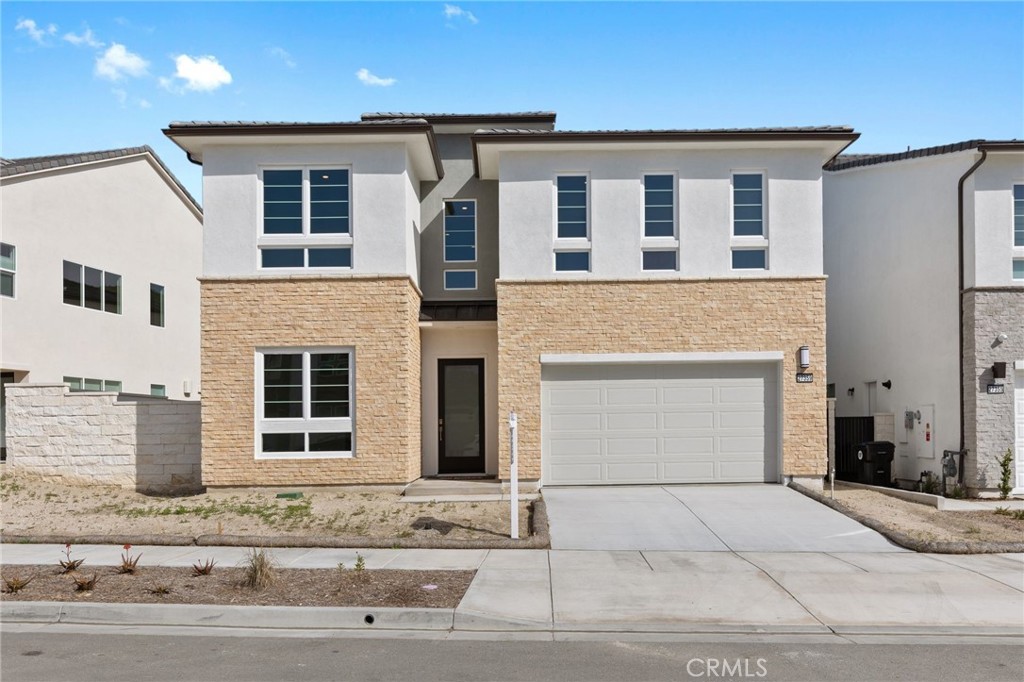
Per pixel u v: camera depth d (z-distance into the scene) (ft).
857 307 59.36
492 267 53.52
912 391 52.31
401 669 20.16
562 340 46.37
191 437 47.73
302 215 46.26
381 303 45.62
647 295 46.50
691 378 47.06
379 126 44.88
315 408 45.50
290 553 32.45
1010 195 47.37
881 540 34.94
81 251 64.08
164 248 77.36
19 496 44.32
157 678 19.39
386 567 29.94
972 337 46.78
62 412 47.70
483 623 24.12
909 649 22.20
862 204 58.59
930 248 50.65
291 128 44.62
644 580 28.48
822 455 46.01
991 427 46.24
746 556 32.09
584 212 47.47
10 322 56.08
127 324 70.49
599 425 46.85
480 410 51.31
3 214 55.72
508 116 56.59
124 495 45.44
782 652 21.83
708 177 47.19
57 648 21.88
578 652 21.68
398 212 46.06
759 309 46.47
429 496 44.39
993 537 35.70
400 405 45.37
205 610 24.54
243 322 45.42
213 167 46.01
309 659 20.95
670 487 46.01
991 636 23.62
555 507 40.86
